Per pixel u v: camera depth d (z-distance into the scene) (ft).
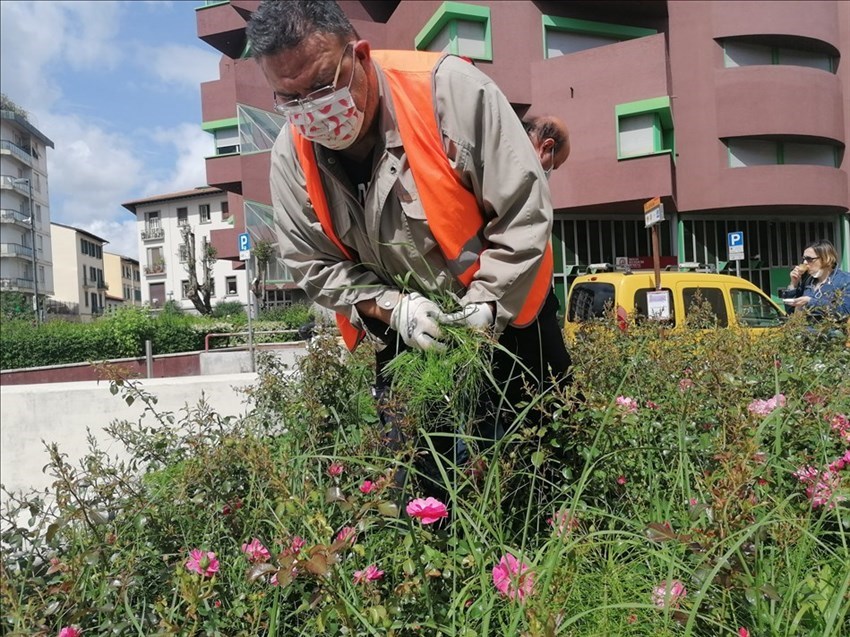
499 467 5.94
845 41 80.12
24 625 4.84
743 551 4.49
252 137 75.05
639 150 66.69
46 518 6.64
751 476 4.95
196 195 185.06
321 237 7.52
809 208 76.18
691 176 74.18
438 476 6.73
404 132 6.34
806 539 5.01
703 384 7.55
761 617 4.17
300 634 4.86
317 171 6.95
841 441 6.34
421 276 6.91
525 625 4.11
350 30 6.06
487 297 6.30
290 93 6.14
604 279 27.12
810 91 74.23
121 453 13.64
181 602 4.93
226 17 88.38
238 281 172.24
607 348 9.15
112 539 5.70
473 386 6.12
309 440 7.57
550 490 6.58
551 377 6.72
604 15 71.56
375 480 5.76
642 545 5.15
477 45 67.15
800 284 19.10
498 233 6.45
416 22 71.77
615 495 6.55
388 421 6.59
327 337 8.99
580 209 70.18
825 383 8.18
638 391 8.08
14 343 47.83
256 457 5.70
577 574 4.74
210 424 8.70
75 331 49.29
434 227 6.44
